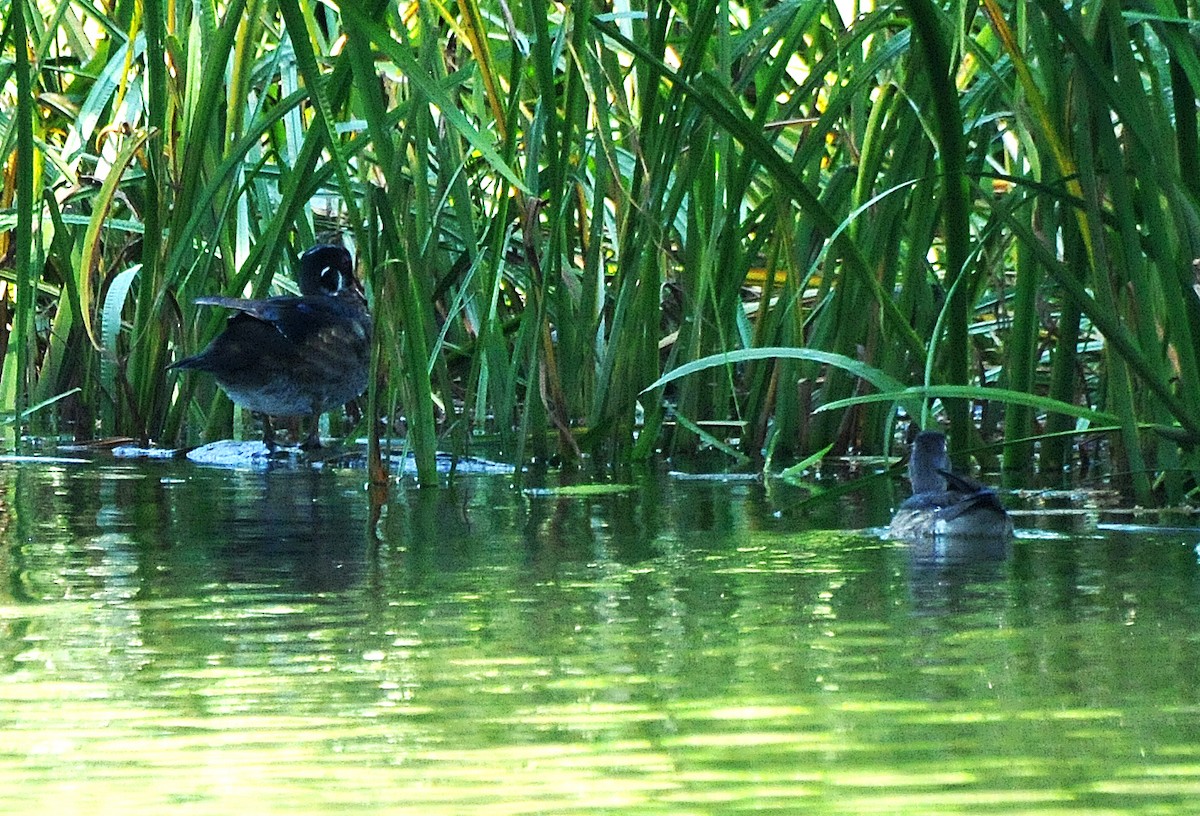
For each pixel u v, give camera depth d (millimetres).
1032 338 13055
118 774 4414
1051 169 11711
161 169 14594
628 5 14305
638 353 14086
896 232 13391
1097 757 4527
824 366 15094
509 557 8484
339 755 4582
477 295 15734
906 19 12977
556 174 11453
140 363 15414
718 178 13703
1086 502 11250
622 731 4820
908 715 5000
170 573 7902
